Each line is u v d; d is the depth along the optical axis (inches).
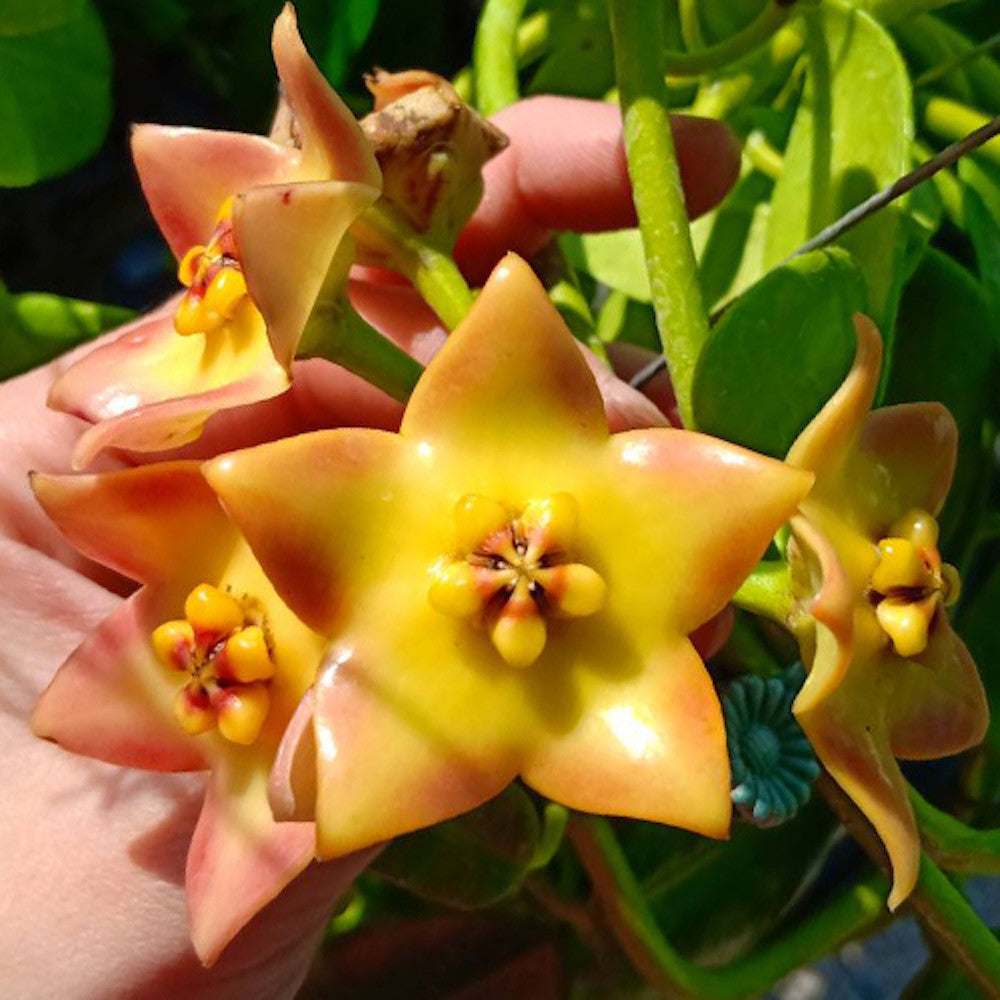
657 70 9.0
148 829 9.1
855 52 10.9
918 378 12.4
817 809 12.9
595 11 13.4
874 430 8.0
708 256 12.8
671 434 7.3
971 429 12.5
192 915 7.3
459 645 7.2
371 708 7.0
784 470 6.9
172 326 8.9
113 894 8.9
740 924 12.8
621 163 11.9
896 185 8.9
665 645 7.2
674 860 12.6
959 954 9.4
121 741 7.9
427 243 8.8
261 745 7.7
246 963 9.3
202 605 7.7
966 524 12.8
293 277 7.1
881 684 7.8
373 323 10.7
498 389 7.3
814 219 10.8
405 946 12.7
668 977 11.4
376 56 14.8
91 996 8.8
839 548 7.6
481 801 7.0
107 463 11.2
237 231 7.0
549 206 12.4
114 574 11.1
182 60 15.6
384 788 6.8
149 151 9.0
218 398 7.6
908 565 7.6
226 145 8.9
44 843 9.1
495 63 12.8
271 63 14.3
